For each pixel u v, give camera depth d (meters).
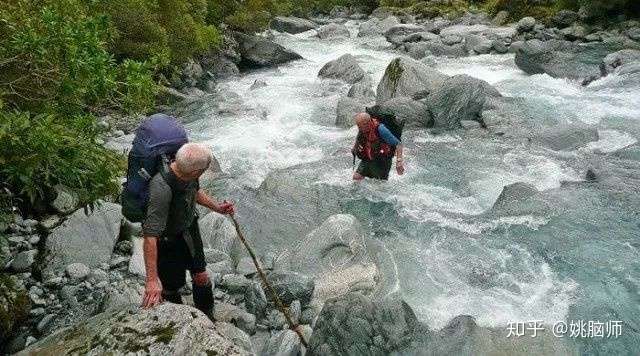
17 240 5.88
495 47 21.23
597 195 8.16
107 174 5.61
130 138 9.71
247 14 20.03
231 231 6.90
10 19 5.89
